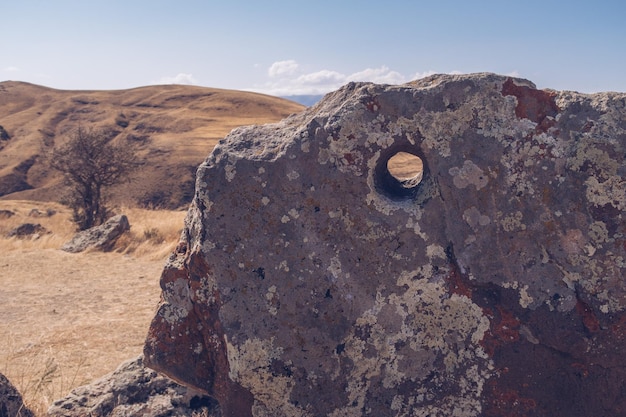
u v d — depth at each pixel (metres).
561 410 3.76
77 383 6.30
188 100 126.44
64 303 9.77
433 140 3.82
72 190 25.03
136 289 10.54
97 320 8.77
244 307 3.89
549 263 3.69
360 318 3.89
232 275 3.92
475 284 3.80
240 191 3.94
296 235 3.91
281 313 3.88
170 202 61.00
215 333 4.03
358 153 3.88
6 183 78.50
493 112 3.77
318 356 3.89
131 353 7.36
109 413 5.01
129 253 13.59
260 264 3.91
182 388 5.11
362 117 3.87
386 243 3.88
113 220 14.94
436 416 3.87
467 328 3.84
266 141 4.05
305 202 3.91
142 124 106.38
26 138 97.38
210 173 3.98
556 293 3.68
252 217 3.93
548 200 3.68
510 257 3.75
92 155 24.58
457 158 3.80
